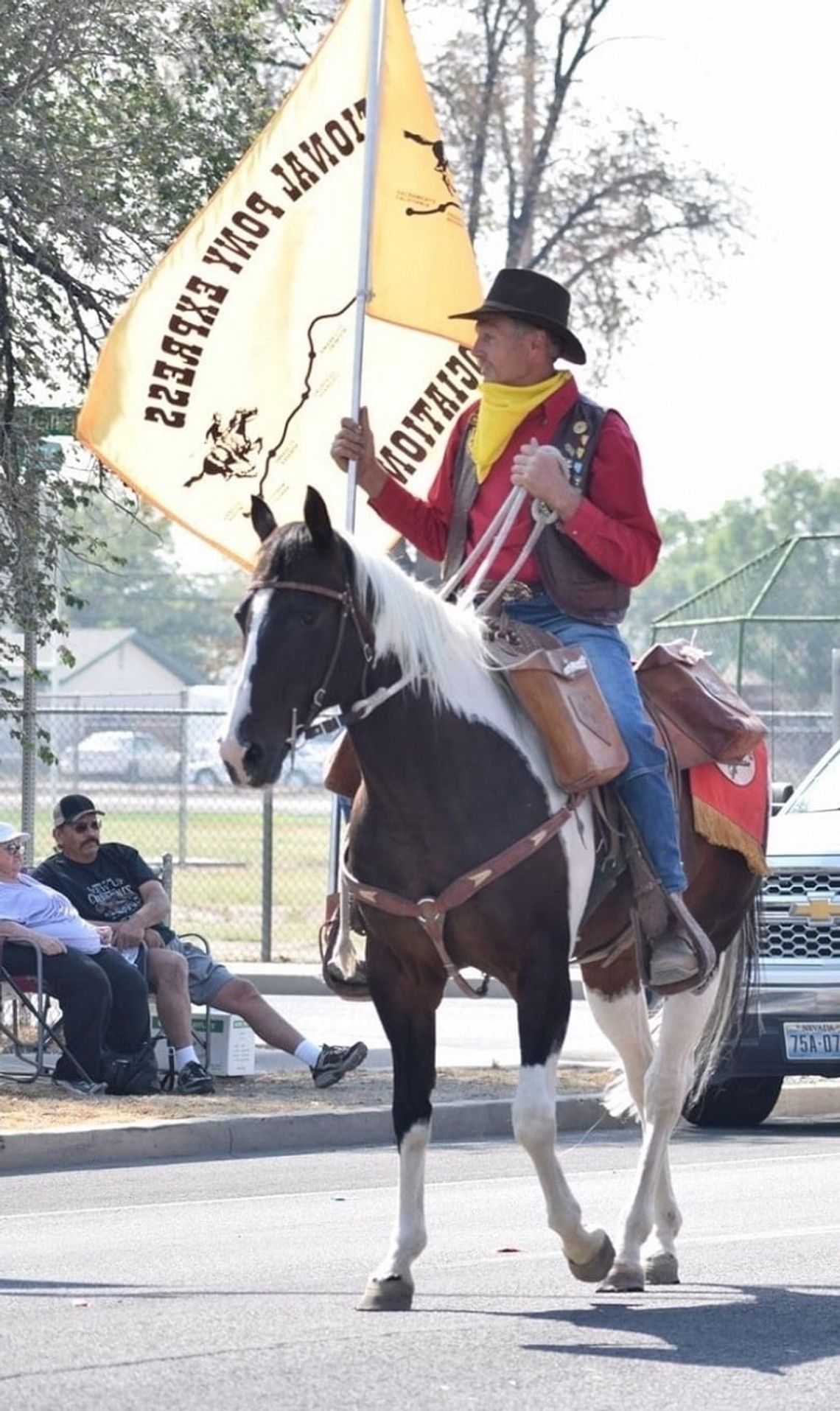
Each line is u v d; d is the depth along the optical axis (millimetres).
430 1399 10922
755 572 40750
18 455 28891
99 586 160500
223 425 22062
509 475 14312
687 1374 11602
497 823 13148
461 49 69375
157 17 30219
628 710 14031
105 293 29984
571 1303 13664
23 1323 12797
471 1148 22547
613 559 13875
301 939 46062
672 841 14086
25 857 30172
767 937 23359
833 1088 26250
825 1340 12547
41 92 29781
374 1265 15172
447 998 39094
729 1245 16047
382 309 21547
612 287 70188
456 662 13281
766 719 40250
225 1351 11984
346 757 14305
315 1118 22875
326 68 21922
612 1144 22906
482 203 70188
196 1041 25453
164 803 98500
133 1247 16031
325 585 12633
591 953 14852
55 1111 22562
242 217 22016
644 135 70250
